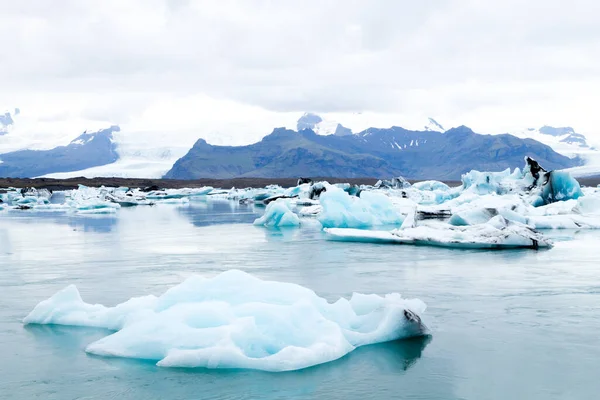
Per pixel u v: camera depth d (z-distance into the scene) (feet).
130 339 34.55
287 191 257.75
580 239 90.22
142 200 277.85
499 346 35.78
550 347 35.60
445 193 188.14
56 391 29.45
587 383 30.22
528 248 78.95
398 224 121.70
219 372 31.40
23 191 318.45
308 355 32.24
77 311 41.75
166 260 73.46
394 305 37.99
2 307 46.83
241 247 86.58
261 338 33.37
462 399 28.40
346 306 38.81
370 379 30.55
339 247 83.87
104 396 28.81
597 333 38.40
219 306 35.58
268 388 29.45
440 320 41.60
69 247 89.10
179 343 33.32
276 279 58.34
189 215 172.45
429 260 69.46
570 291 51.11
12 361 33.53
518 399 28.37
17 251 84.33
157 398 28.58
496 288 52.49
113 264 70.28
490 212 101.81
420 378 30.81
